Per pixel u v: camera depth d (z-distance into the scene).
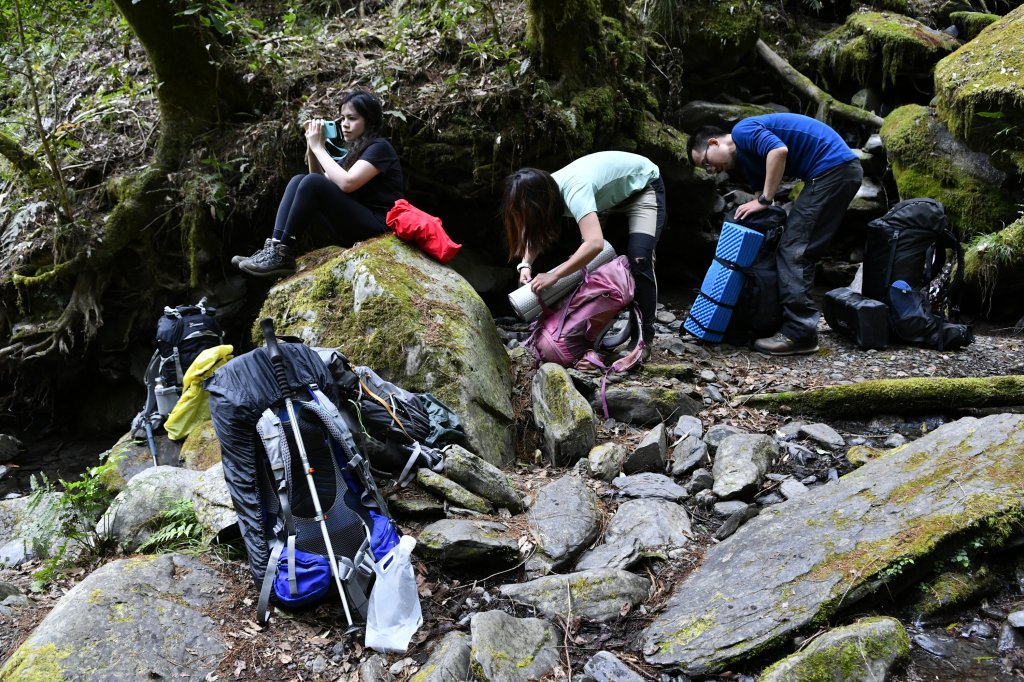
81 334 5.73
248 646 2.71
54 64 6.52
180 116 5.50
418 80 5.46
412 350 3.74
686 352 4.75
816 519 2.97
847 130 6.56
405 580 2.79
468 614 2.84
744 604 2.69
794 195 6.12
